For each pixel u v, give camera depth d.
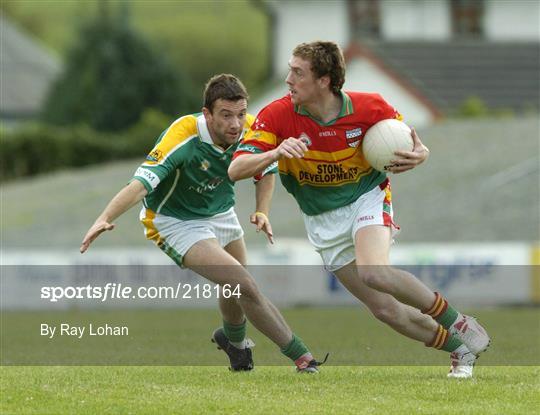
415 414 21.30
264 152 25.73
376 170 26.41
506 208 88.50
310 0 148.75
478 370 29.22
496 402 22.78
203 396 23.30
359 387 24.83
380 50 134.50
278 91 137.38
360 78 133.00
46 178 138.38
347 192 26.31
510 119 119.69
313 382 25.80
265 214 27.86
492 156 103.25
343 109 25.78
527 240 81.38
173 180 26.97
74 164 147.75
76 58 179.00
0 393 23.56
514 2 146.75
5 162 145.38
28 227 105.81
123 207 25.88
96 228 25.47
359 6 148.12
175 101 178.62
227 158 27.05
